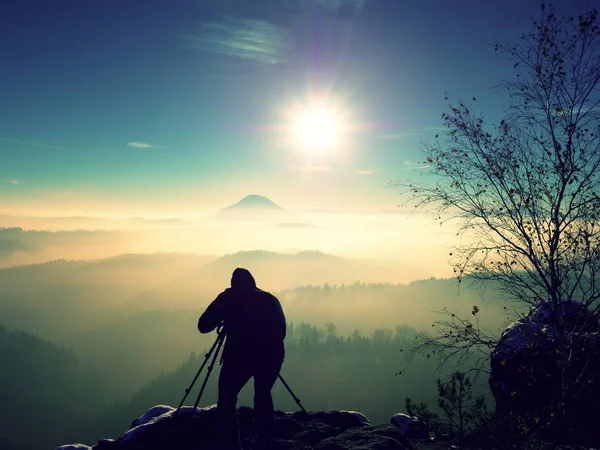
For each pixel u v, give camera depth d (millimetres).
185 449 6125
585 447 6293
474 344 7250
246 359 5344
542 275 7152
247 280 5699
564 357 7023
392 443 5664
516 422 7062
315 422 7066
